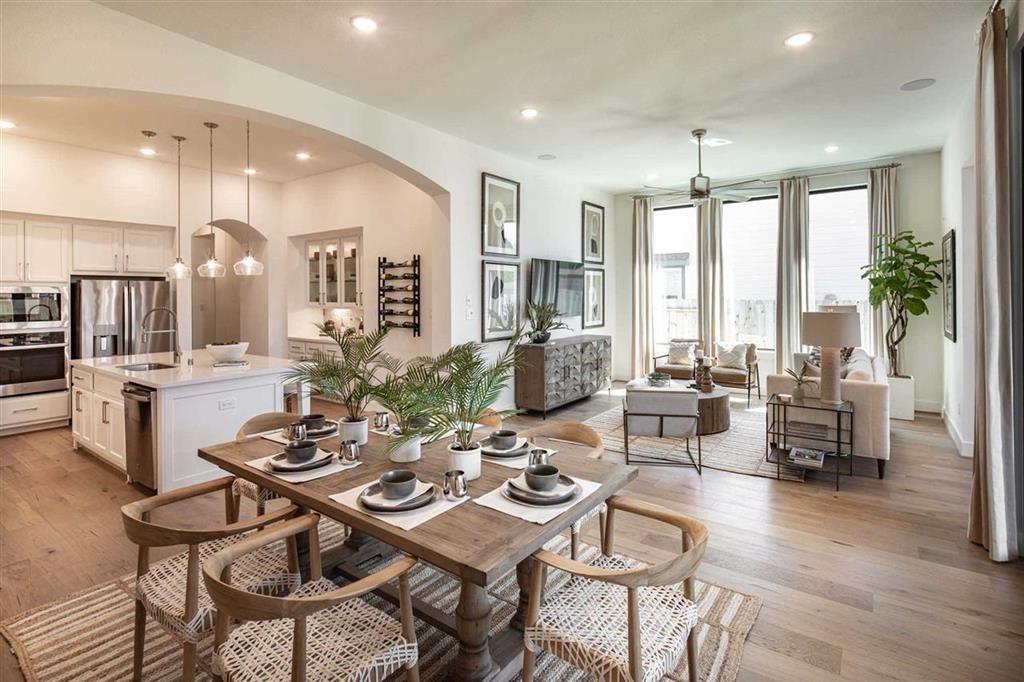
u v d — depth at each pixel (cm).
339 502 175
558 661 202
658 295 817
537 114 463
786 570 267
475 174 557
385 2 286
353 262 691
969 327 448
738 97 428
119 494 373
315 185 697
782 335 688
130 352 605
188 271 498
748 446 488
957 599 240
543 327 636
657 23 310
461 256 540
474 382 202
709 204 743
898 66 371
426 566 272
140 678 185
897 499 360
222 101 339
